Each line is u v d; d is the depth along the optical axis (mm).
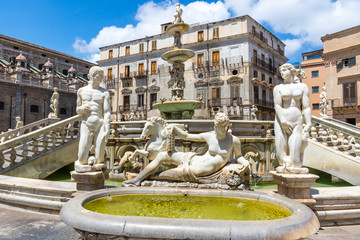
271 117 44031
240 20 40281
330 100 35219
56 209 5051
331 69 35281
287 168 4676
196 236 2465
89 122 5125
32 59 51375
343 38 34188
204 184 4586
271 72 45594
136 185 4816
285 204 3461
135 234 2562
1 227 4391
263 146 7957
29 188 5312
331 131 10594
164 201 3936
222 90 41062
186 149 7629
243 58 39656
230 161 4883
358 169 7559
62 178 9289
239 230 2457
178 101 11938
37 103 44781
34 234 4086
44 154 8727
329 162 8242
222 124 4582
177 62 13148
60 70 56219
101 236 2686
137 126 8406
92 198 3783
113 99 50812
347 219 4715
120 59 50375
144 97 47375
